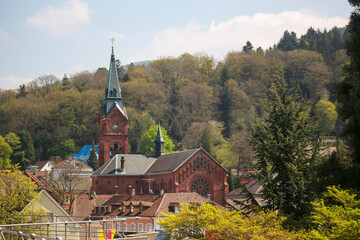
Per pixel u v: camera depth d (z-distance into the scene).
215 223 57.25
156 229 89.50
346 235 39.47
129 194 108.81
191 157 114.31
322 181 50.50
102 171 125.69
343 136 49.94
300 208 61.81
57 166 152.25
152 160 130.62
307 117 66.00
